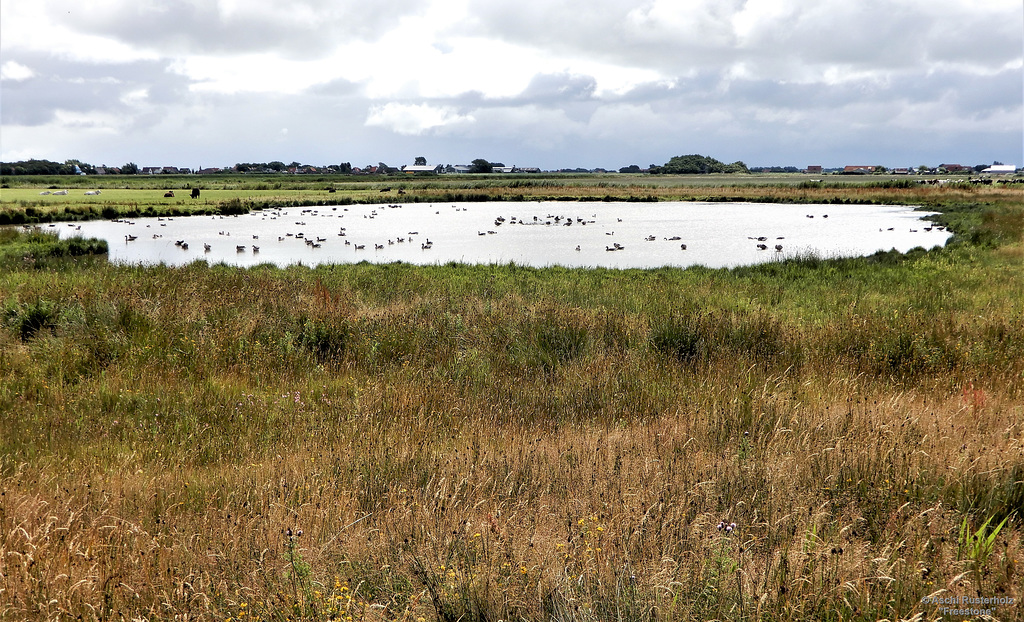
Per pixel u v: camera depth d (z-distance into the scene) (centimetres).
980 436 609
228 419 788
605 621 352
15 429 746
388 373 995
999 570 392
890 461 543
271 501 534
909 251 2944
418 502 516
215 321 1230
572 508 501
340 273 2302
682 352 1066
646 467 559
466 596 372
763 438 643
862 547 410
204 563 437
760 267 2466
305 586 380
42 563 418
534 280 2130
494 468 588
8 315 1257
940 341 1028
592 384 898
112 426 760
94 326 1180
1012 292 1712
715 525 454
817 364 964
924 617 348
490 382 941
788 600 356
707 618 351
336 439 717
